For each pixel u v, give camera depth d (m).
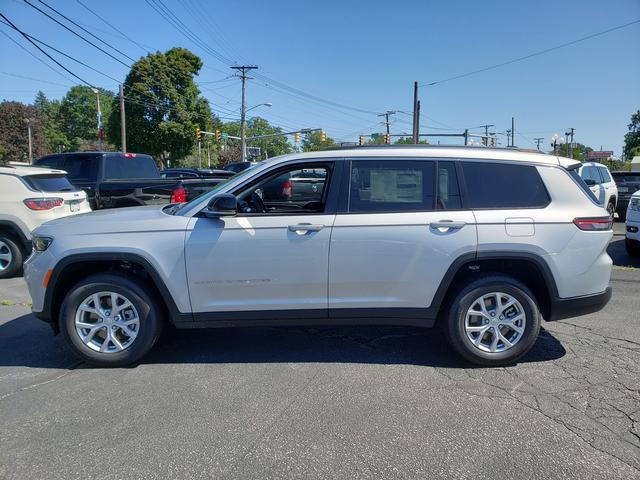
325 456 3.00
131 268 4.47
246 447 3.09
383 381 4.03
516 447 3.08
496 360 4.26
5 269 8.04
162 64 48.53
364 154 4.32
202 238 4.20
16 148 71.12
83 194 9.00
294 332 5.22
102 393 3.83
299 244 4.18
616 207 15.59
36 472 2.85
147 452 3.04
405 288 4.23
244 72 45.12
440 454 3.01
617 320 5.59
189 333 5.20
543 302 4.39
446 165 4.29
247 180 4.37
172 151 50.66
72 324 4.24
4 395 3.80
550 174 4.30
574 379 4.05
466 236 4.14
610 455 3.00
